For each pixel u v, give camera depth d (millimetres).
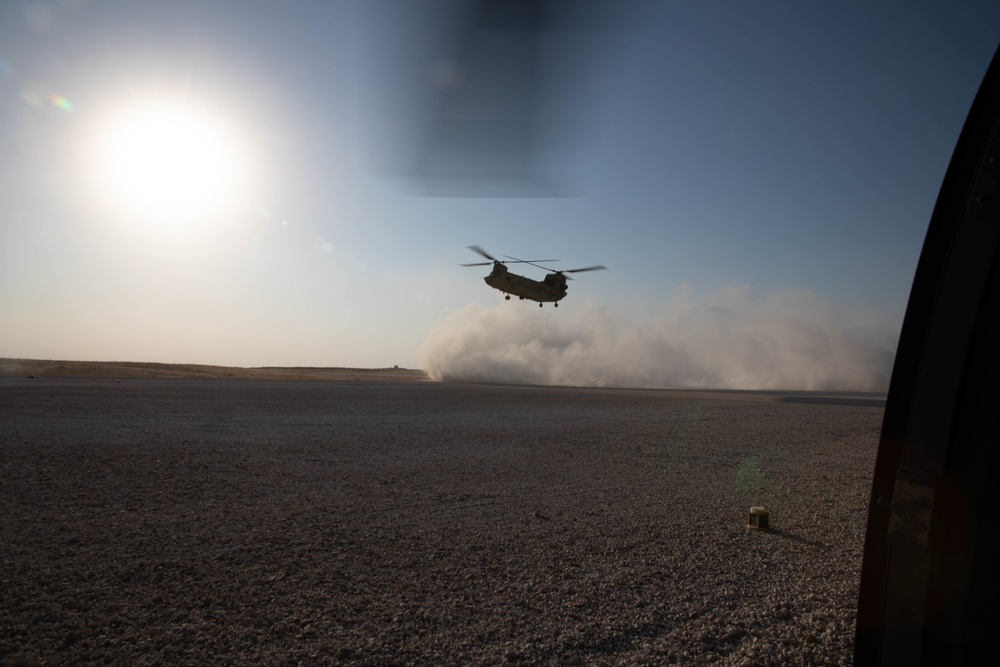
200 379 57750
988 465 1938
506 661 4398
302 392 38000
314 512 8727
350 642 4680
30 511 8547
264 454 13742
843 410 30766
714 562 6605
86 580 5969
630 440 17219
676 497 9961
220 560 6602
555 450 15141
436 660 4414
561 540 7422
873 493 2268
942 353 2070
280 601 5484
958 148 2162
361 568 6375
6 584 5844
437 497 9773
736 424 22250
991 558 1930
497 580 6043
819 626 4926
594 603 5457
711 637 4762
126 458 12766
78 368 64750
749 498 9922
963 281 2043
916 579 2051
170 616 5148
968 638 1946
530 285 56406
